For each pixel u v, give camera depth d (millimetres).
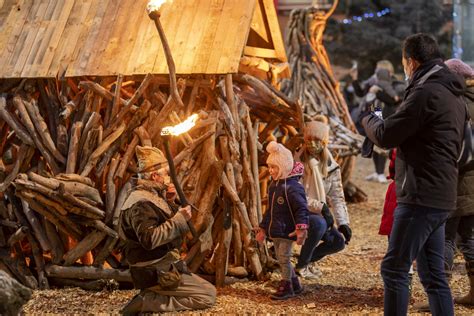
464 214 4559
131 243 4273
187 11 5250
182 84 5047
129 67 5094
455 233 4684
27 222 5145
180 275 4367
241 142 5152
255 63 5578
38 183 4742
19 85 5254
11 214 5223
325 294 4941
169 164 4270
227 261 5062
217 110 5129
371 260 6059
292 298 4816
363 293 4984
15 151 5422
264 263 5230
